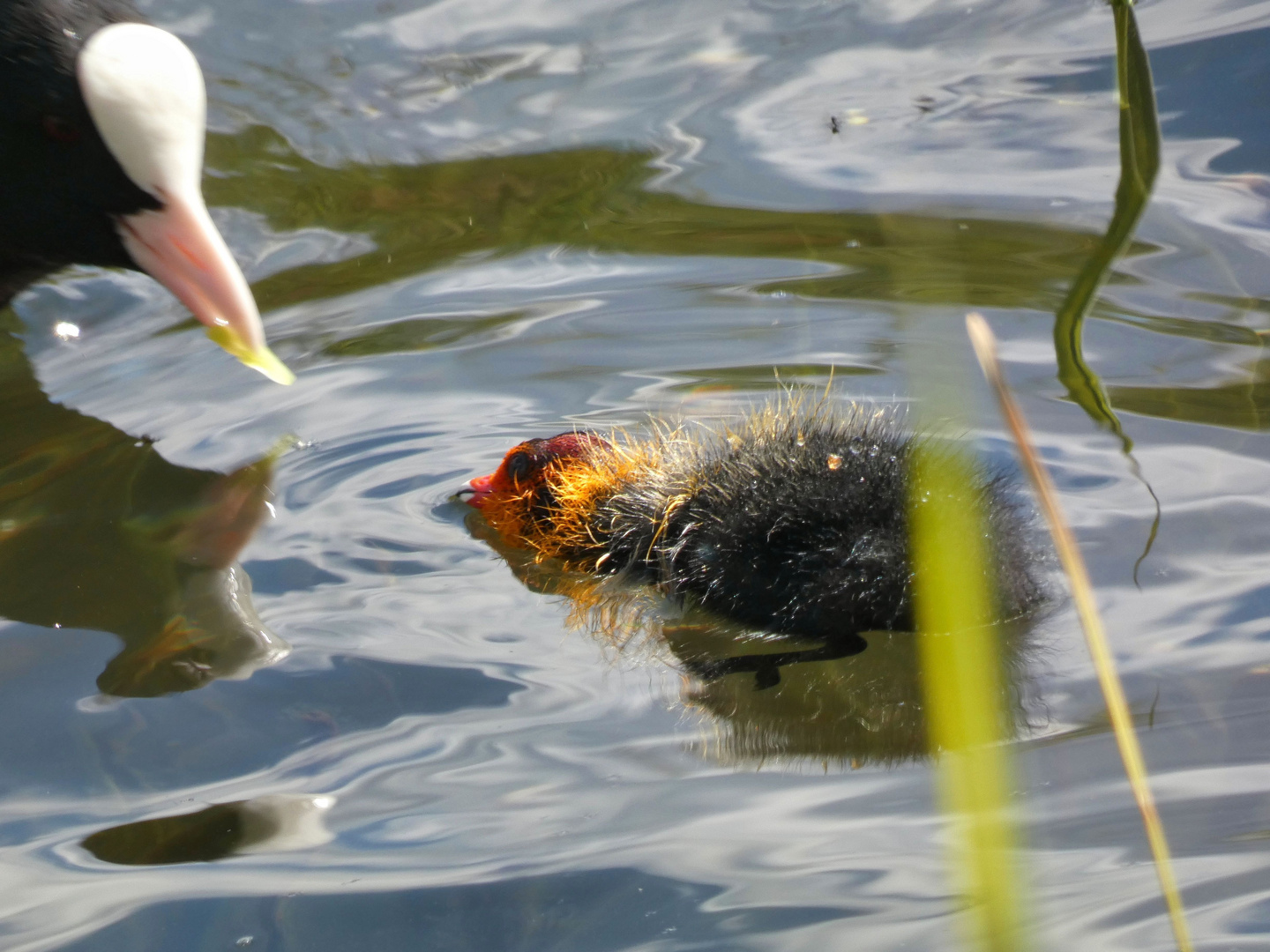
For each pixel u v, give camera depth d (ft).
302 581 11.61
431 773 8.83
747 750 8.96
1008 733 8.71
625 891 7.48
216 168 21.03
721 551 11.28
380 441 13.83
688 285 16.42
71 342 16.71
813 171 18.88
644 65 23.00
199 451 13.88
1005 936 3.53
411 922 7.38
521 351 15.29
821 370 14.25
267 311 16.90
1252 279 15.10
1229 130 18.04
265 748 9.25
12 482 13.61
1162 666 9.37
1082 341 14.15
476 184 19.98
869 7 23.95
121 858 8.17
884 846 7.73
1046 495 5.23
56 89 15.01
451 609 11.18
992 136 19.08
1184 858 7.35
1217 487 11.51
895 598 10.36
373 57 24.29
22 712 9.94
